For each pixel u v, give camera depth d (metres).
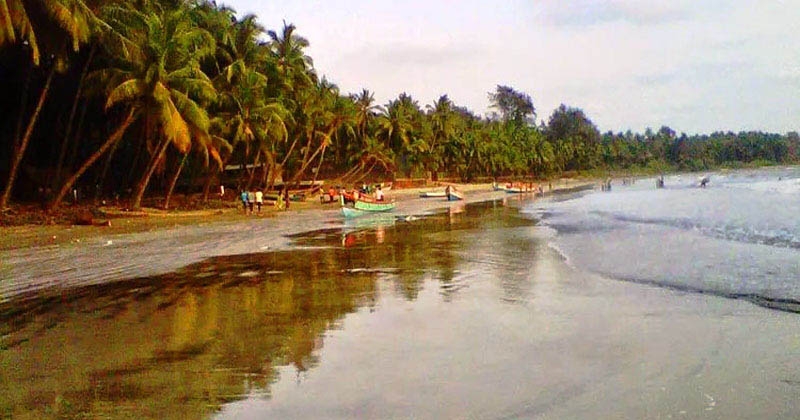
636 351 9.22
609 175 180.12
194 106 37.03
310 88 61.78
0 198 34.78
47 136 45.47
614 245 23.39
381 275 17.16
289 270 18.33
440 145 107.25
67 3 28.52
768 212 38.81
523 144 141.12
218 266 19.31
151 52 35.66
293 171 75.50
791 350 9.10
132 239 27.81
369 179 97.38
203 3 49.53
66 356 9.42
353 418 6.85
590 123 193.12
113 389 7.89
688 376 8.03
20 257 21.61
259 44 53.94
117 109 43.78
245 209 46.09
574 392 7.51
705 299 12.95
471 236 28.44
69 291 15.14
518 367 8.54
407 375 8.30
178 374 8.48
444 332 10.59
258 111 48.66
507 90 174.50
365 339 10.22
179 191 60.72
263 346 9.89
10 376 8.49
